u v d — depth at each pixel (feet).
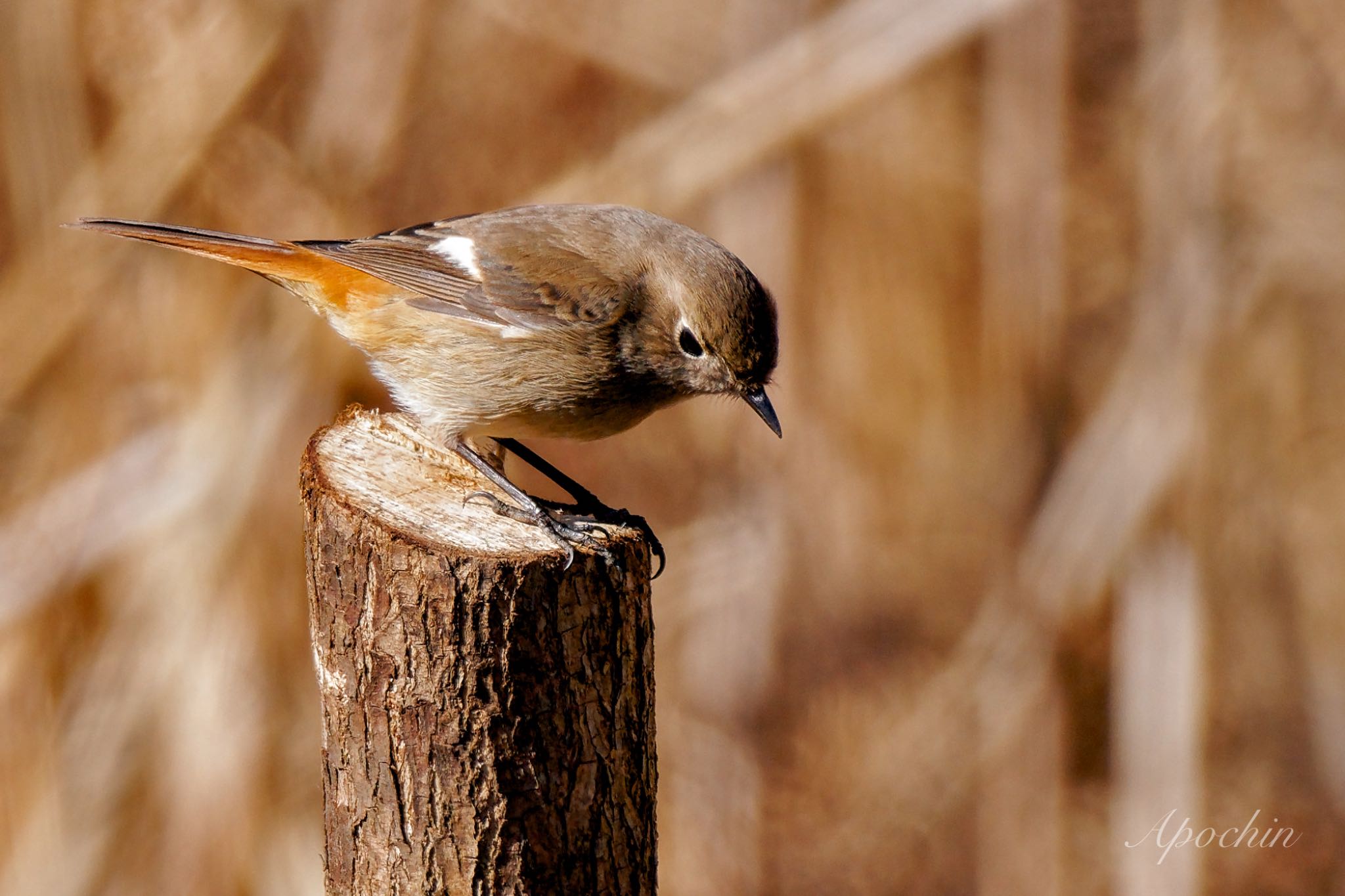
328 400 38.58
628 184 41.39
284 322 38.17
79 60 39.45
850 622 47.88
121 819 38.04
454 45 47.06
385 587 18.83
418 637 18.66
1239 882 47.32
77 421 39.19
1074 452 46.98
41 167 39.11
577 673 19.19
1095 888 46.42
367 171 41.57
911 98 46.42
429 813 18.99
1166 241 45.39
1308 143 46.19
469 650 18.56
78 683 38.29
